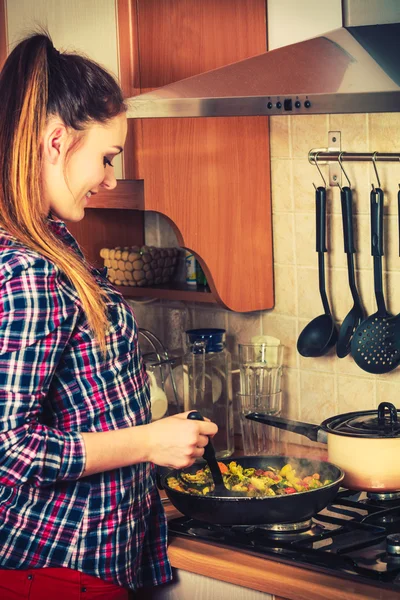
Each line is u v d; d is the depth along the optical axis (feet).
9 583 4.88
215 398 7.43
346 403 7.30
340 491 6.20
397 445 5.77
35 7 7.50
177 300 8.54
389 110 5.18
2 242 4.51
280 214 7.56
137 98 5.83
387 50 5.38
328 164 7.14
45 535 4.81
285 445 7.54
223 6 7.11
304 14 7.04
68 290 4.56
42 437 4.44
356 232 7.07
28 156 4.58
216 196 7.30
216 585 5.33
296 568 5.03
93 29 6.99
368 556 5.08
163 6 6.82
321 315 7.32
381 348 6.88
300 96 5.31
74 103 4.64
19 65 4.66
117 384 4.86
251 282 7.58
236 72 5.71
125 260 8.14
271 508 5.32
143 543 5.49
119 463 4.68
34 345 4.37
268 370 7.36
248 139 7.41
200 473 6.08
